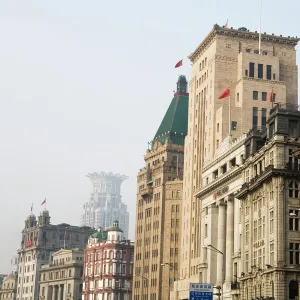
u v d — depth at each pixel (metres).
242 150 137.00
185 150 199.75
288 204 113.94
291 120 118.69
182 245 193.38
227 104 173.62
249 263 124.12
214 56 176.75
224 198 145.62
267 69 173.38
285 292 109.56
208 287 95.38
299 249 112.44
